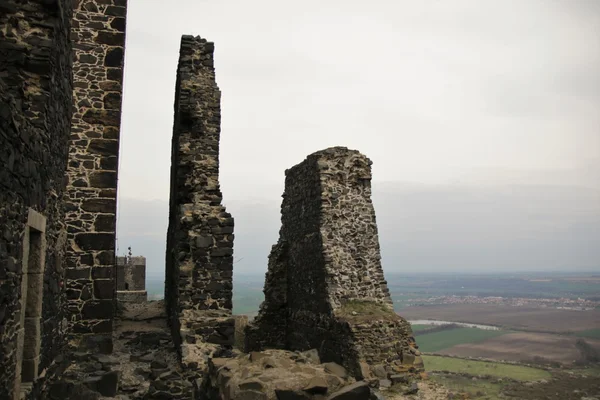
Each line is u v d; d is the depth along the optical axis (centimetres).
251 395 543
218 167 1261
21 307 540
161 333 1270
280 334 1850
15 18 621
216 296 1154
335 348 1459
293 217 1842
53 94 671
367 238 1631
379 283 1600
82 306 984
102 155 1045
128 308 1722
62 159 772
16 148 496
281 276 1884
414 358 1415
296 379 569
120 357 1054
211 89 1301
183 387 912
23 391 564
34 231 608
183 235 1172
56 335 760
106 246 1012
